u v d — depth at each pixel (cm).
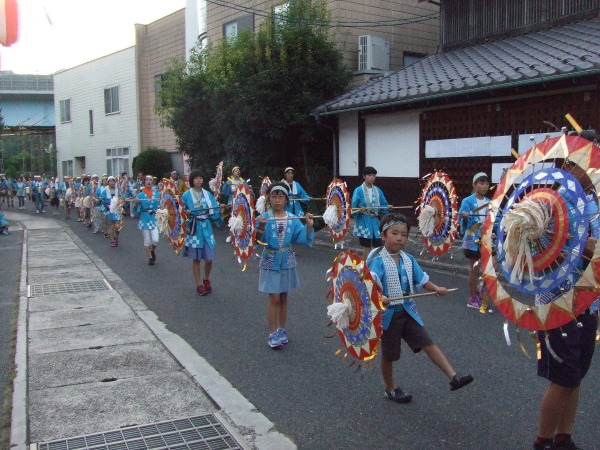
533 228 317
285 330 690
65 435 425
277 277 615
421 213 767
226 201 1823
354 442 413
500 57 1325
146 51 2930
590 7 1366
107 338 658
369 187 984
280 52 1666
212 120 1994
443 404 473
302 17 1716
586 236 301
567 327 343
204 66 2083
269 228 612
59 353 605
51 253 1348
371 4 1848
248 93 1692
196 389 509
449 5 1700
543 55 1187
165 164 2744
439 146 1380
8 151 5662
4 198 3897
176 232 891
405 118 1472
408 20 1933
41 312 779
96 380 530
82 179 2270
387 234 455
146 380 530
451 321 708
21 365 568
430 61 1627
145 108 2969
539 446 368
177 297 873
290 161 1905
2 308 814
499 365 557
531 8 1490
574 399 364
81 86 3406
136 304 826
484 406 466
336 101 1567
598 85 1037
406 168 1488
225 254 1312
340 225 971
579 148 317
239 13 2170
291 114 1661
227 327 709
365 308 399
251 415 457
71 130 3569
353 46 1834
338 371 554
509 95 1197
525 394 487
